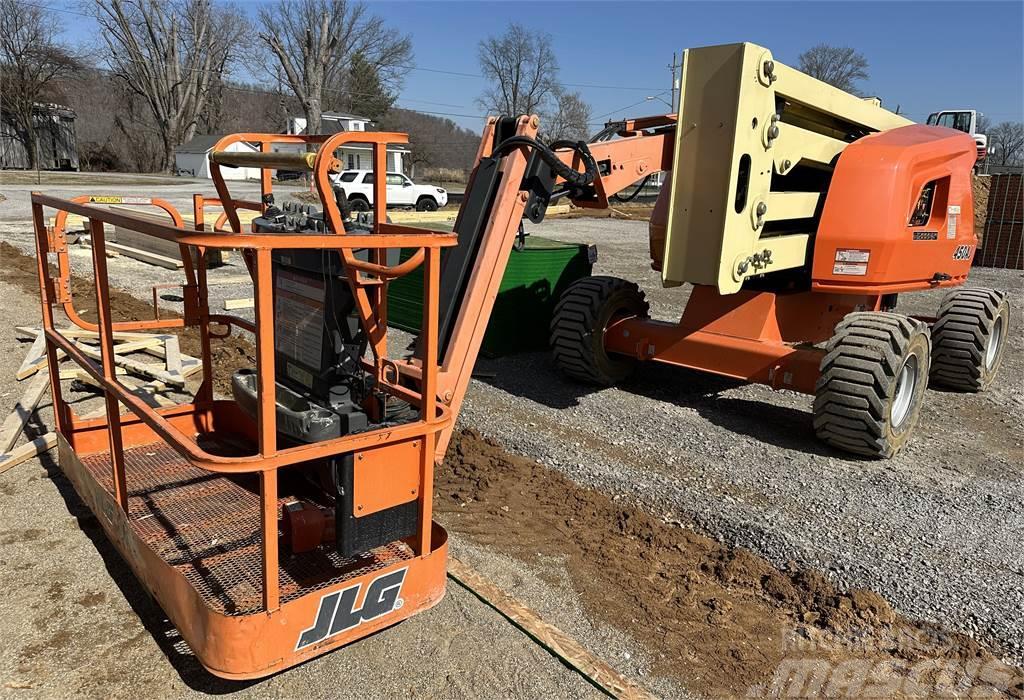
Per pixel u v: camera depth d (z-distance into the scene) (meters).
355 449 2.75
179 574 2.76
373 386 3.42
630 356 6.56
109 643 3.08
